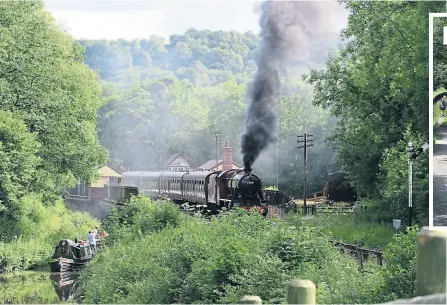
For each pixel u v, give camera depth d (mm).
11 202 41375
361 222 40469
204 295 21031
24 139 39938
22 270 38375
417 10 36594
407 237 18188
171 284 23172
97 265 32062
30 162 40250
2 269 37781
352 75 43656
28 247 40000
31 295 30438
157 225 36781
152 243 30688
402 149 36969
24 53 42969
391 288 17359
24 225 43000
